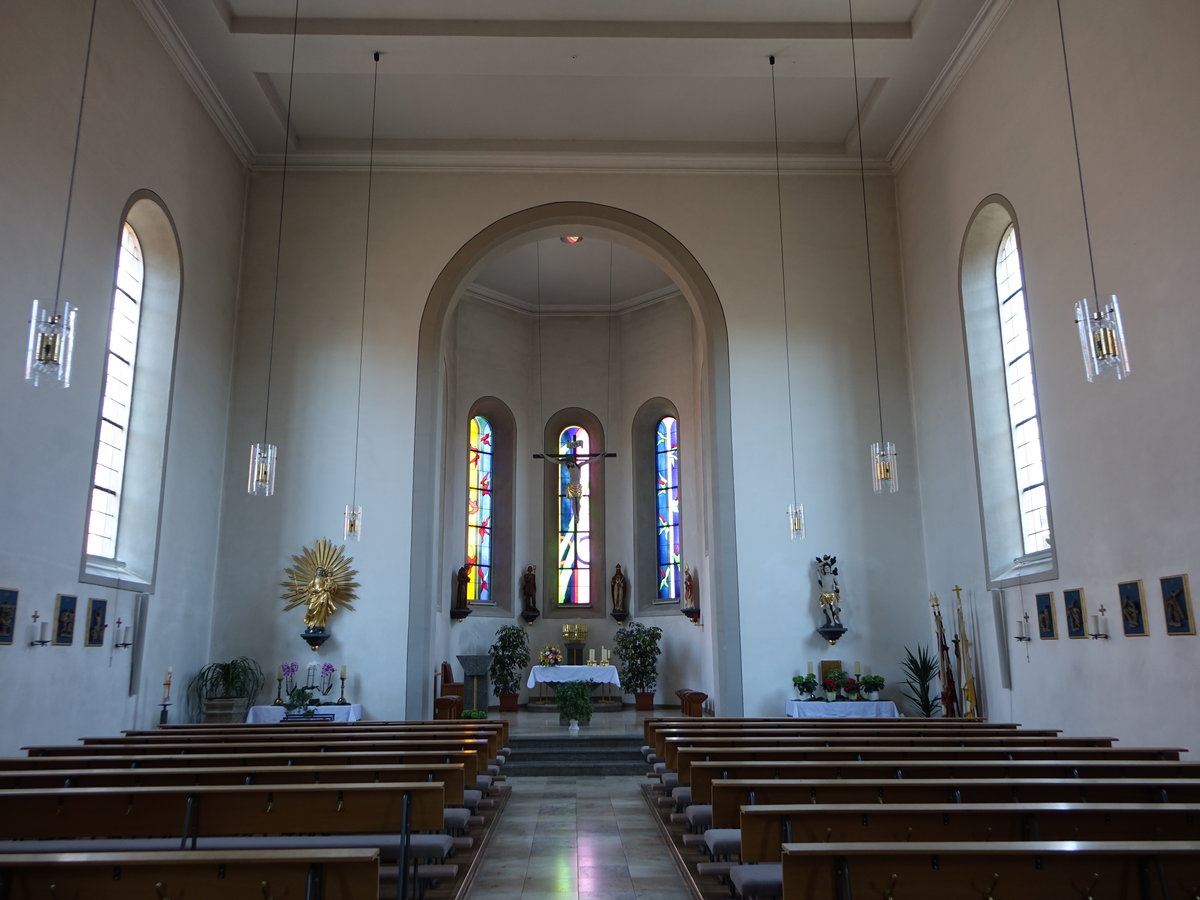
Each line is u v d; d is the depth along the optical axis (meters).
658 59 12.50
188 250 12.34
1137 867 3.24
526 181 14.90
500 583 20.62
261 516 13.62
